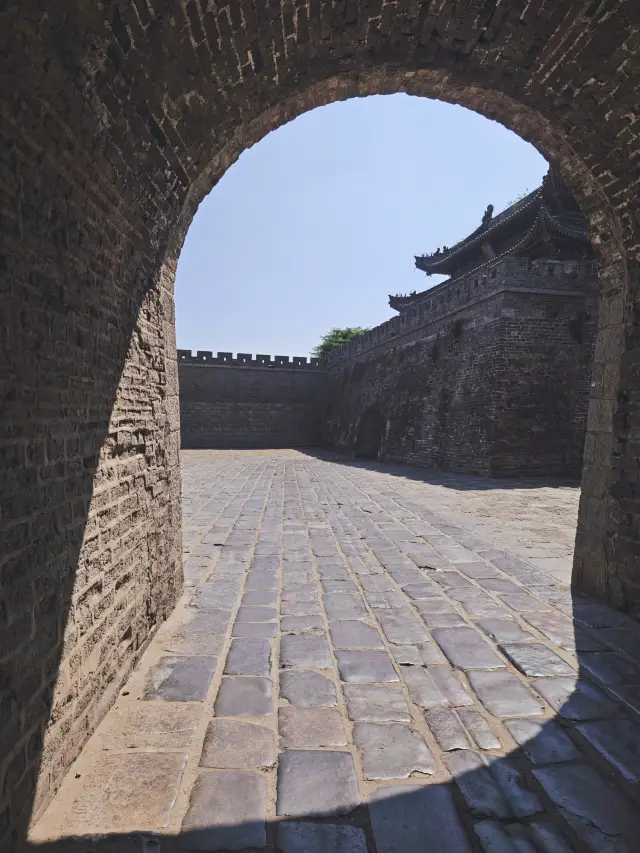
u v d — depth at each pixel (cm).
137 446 385
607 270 550
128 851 216
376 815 239
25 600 219
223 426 3569
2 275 201
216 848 219
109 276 323
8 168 202
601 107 430
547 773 268
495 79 449
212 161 428
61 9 203
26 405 220
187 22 282
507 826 233
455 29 390
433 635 441
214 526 890
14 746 209
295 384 3738
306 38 375
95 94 251
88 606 290
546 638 436
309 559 680
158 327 438
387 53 418
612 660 396
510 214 2400
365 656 400
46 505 239
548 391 1683
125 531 356
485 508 1065
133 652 373
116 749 284
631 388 504
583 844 223
